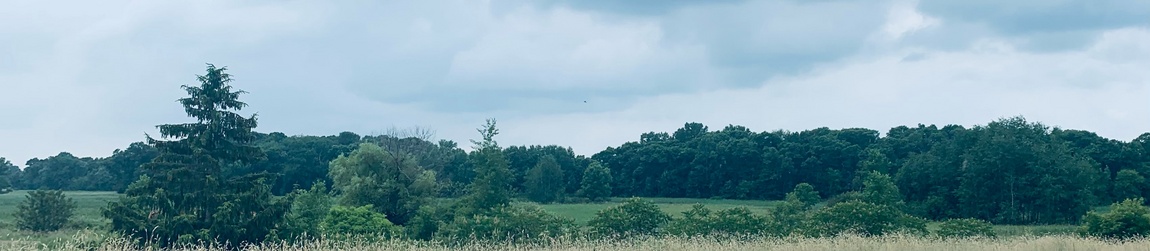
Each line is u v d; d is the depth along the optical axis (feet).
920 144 317.01
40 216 146.41
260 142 299.17
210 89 116.16
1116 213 111.04
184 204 110.11
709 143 348.59
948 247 80.69
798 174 324.60
